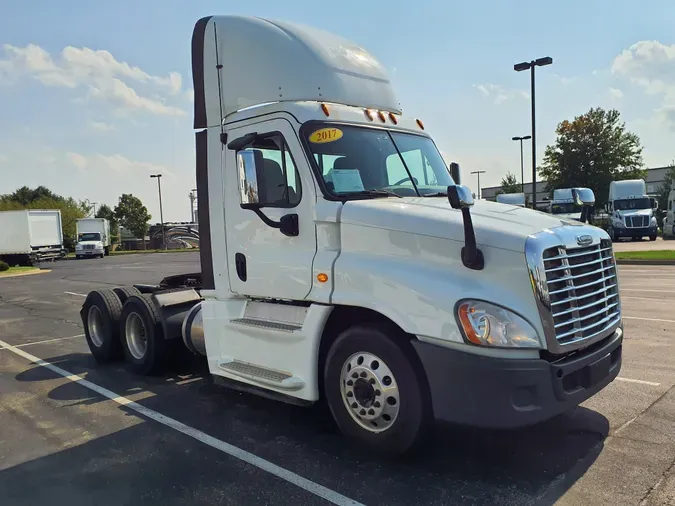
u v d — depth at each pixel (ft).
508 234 12.16
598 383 13.19
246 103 16.39
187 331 20.86
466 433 15.12
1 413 18.81
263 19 17.07
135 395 20.34
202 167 17.53
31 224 127.03
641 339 25.22
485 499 11.71
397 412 13.12
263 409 18.29
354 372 13.87
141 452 15.07
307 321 14.67
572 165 145.28
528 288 11.80
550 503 11.45
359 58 17.84
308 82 15.97
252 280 16.20
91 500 12.50
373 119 16.69
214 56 17.06
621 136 143.54
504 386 11.57
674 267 60.54
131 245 224.12
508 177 193.47
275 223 15.11
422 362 12.45
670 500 11.40
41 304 49.44
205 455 14.69
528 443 14.35
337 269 13.93
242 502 12.10
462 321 11.85
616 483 12.16
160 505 12.16
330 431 16.03
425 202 14.57
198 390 20.75
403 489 12.31
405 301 12.63
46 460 14.82
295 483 12.87
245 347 16.63
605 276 13.99
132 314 23.52
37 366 25.38
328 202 14.42
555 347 11.90
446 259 12.63
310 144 14.84
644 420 15.60
